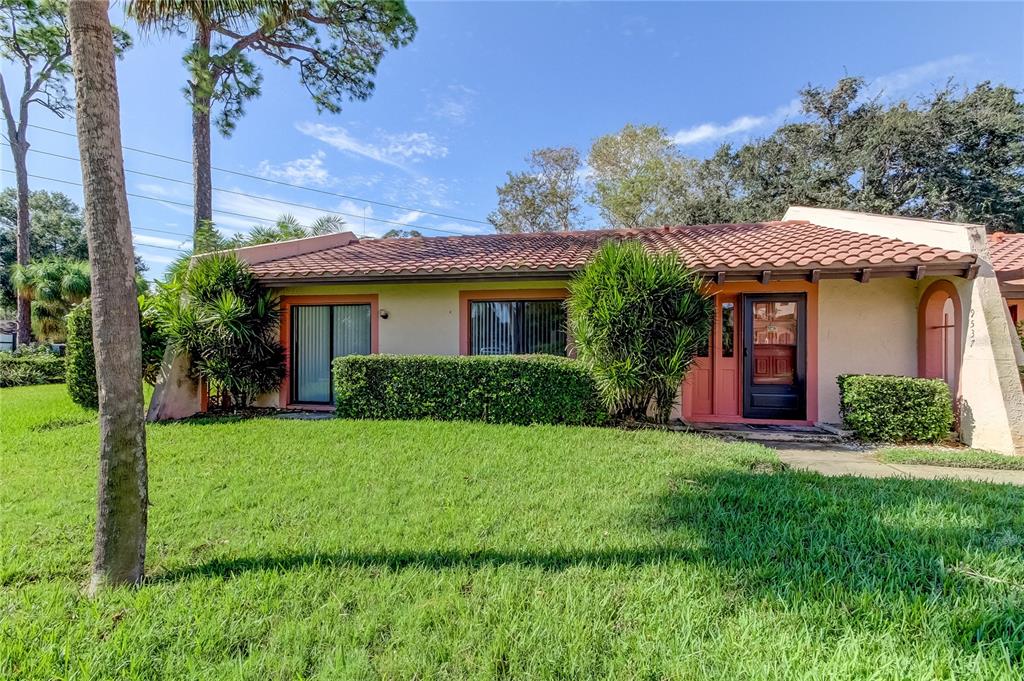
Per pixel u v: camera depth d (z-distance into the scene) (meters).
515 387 8.30
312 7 13.50
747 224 12.55
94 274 2.95
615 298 7.50
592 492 4.61
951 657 2.16
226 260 9.70
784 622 2.47
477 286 10.20
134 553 3.01
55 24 19.58
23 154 22.11
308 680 2.14
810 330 9.00
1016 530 3.60
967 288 7.27
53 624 2.61
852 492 4.56
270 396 10.60
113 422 2.96
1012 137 20.70
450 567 3.13
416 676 2.14
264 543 3.57
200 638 2.43
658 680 2.08
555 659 2.21
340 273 9.55
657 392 7.93
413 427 7.76
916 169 22.28
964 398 7.24
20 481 5.11
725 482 4.87
